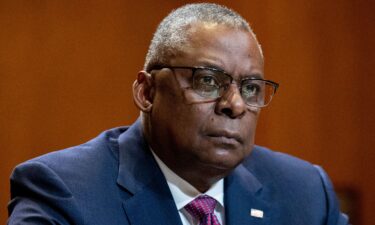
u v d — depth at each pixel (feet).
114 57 26.55
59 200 12.78
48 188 13.04
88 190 13.24
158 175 13.80
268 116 27.17
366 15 27.40
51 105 26.25
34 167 13.34
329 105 27.20
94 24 26.53
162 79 13.02
